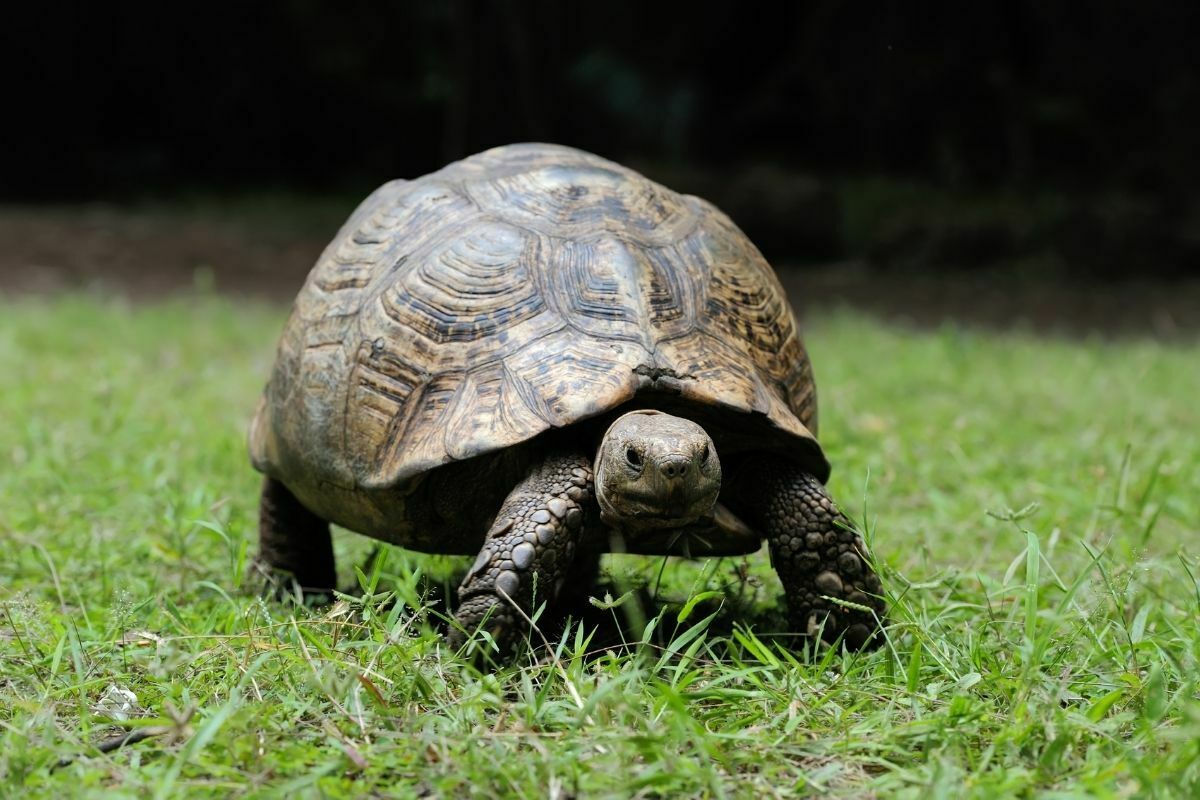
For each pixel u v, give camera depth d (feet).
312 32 72.74
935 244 51.83
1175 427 22.02
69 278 44.27
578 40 67.46
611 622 11.32
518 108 56.18
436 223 11.55
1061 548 14.44
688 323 10.84
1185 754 7.63
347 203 68.13
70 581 12.81
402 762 8.00
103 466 17.57
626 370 10.17
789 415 10.85
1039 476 17.97
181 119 73.26
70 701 9.35
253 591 12.85
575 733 8.35
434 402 10.52
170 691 9.21
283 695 9.06
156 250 51.49
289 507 13.07
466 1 55.62
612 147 64.69
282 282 47.03
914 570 13.37
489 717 8.84
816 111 61.57
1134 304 45.06
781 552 10.80
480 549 11.18
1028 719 8.58
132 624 11.11
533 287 10.79
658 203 11.84
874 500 16.55
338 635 9.93
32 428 18.97
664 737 8.11
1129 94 54.95
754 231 53.57
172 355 28.78
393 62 74.69
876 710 9.13
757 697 9.12
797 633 10.74
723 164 63.10
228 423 21.04
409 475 10.21
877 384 25.90
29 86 70.13
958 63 57.62
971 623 11.31
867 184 55.52
